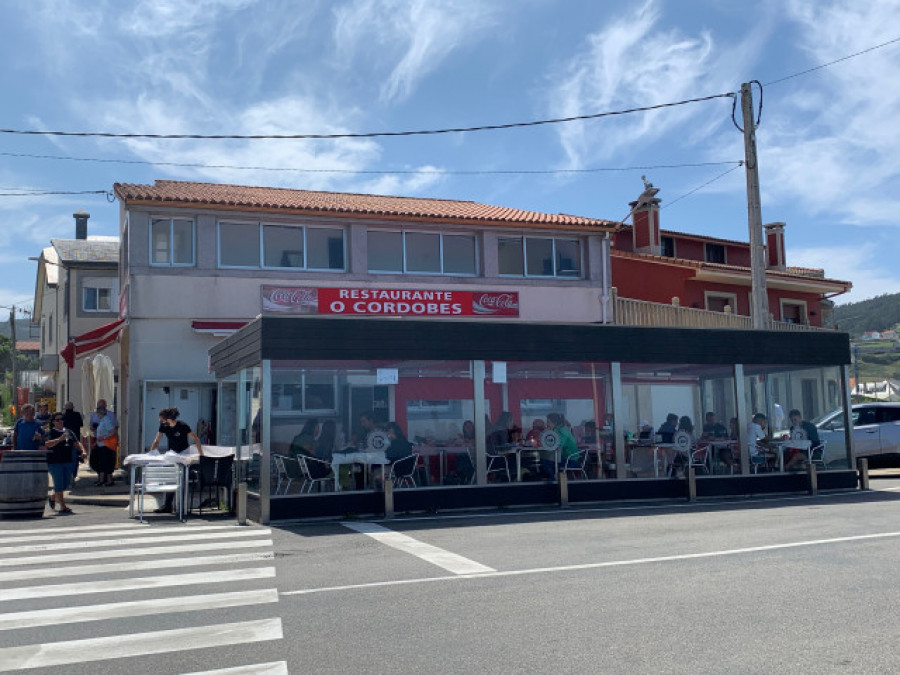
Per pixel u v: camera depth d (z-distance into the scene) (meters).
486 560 9.66
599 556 9.70
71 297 32.34
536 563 9.37
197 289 22.38
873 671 5.49
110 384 20.83
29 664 6.02
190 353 22.20
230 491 15.77
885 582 8.02
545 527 12.47
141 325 21.95
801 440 17.78
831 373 18.45
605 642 6.23
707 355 17.19
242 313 22.66
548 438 16.02
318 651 6.19
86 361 22.48
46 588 8.56
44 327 40.88
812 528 11.63
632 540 10.88
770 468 17.53
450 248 25.30
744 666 5.63
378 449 14.88
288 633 6.69
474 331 15.52
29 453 15.03
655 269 31.03
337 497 14.32
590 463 16.30
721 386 17.58
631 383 16.78
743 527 11.92
